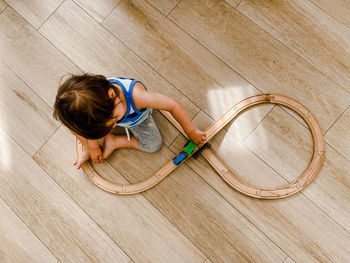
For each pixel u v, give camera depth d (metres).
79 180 1.15
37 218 1.14
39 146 1.17
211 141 1.13
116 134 1.16
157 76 1.18
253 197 1.09
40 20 1.25
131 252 1.10
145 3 1.23
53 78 1.21
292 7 1.19
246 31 1.19
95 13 1.23
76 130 0.78
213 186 1.11
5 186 1.16
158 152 1.14
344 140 1.09
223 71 1.17
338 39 1.16
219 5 1.21
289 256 1.05
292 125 1.12
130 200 1.13
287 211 1.08
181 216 1.11
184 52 1.19
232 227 1.08
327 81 1.14
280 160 1.10
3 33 1.25
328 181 1.08
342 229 1.05
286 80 1.15
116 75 1.19
